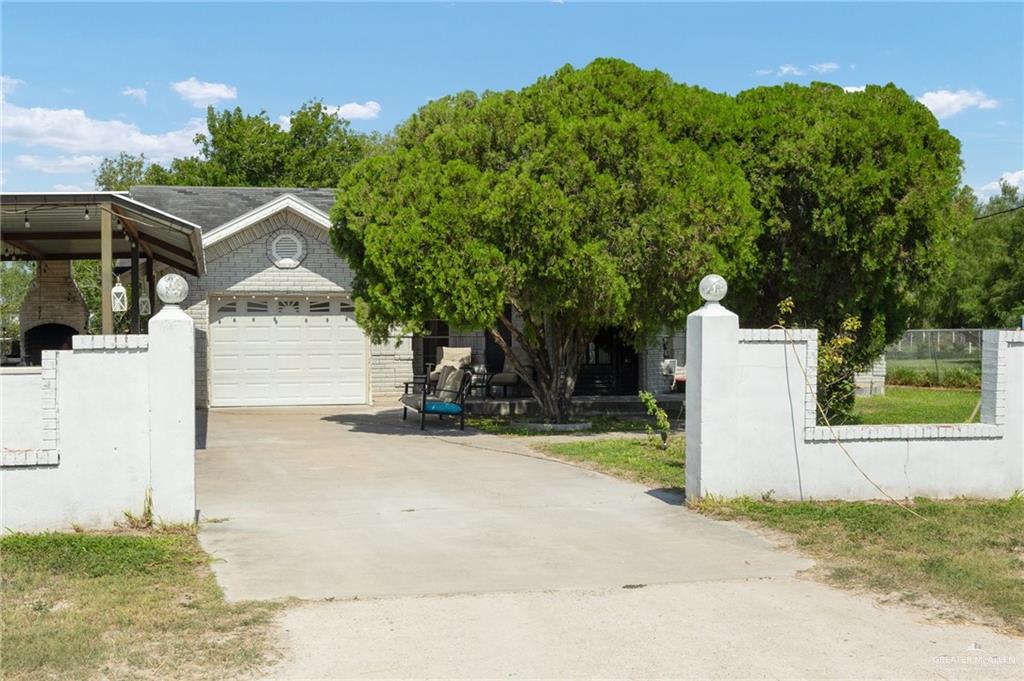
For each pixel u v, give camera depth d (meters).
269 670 5.27
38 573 6.98
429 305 15.39
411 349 21.95
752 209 16.09
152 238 16.30
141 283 23.44
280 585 6.88
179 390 8.42
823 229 16.69
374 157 17.41
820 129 16.61
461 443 15.15
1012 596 6.63
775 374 9.70
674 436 15.16
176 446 8.42
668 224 15.09
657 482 11.23
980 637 5.89
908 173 16.39
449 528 8.85
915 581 7.00
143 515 8.38
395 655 5.50
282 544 8.16
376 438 15.80
